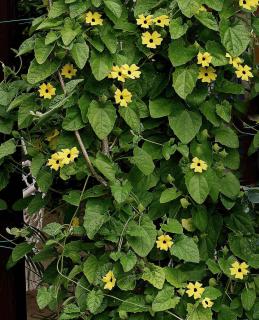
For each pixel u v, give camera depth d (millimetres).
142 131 1970
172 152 1935
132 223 1914
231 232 2072
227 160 2035
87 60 1920
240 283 2051
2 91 2006
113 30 1910
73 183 2078
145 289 1949
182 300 1965
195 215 1974
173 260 1996
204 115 1972
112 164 1898
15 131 1994
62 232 1979
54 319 2240
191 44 1942
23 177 2209
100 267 1922
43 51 1882
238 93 1984
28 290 2342
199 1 1874
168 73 1971
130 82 1952
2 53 2145
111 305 1949
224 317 2010
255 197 2111
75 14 1877
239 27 1937
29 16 2184
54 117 1944
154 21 1899
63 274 1984
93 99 1918
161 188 1986
